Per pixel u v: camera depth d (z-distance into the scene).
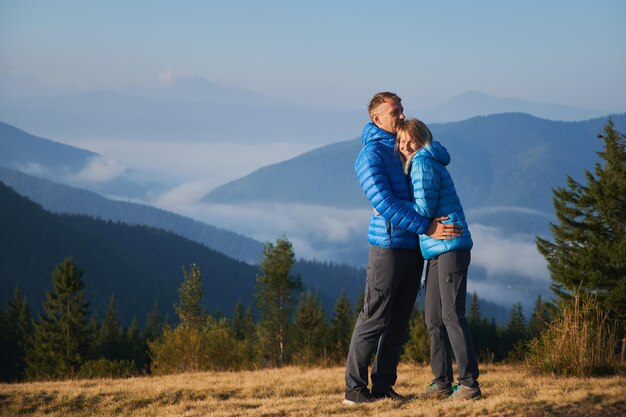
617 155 22.59
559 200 23.45
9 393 8.39
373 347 5.79
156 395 8.08
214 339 17.69
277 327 45.47
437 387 5.77
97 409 7.74
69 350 49.72
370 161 5.42
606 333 8.23
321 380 8.87
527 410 4.73
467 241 5.30
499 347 52.81
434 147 5.33
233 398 7.96
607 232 22.72
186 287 54.31
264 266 44.88
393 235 5.46
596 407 4.59
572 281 21.30
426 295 5.65
